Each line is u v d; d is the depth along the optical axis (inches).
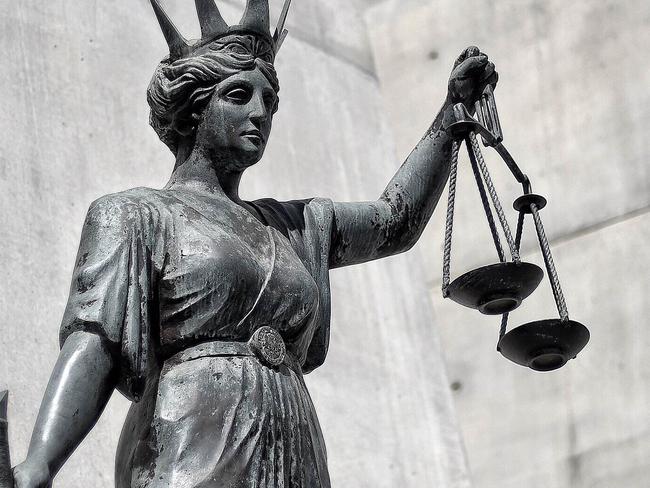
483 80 171.2
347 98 291.6
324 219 163.3
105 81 241.1
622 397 262.8
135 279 143.7
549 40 288.8
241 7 267.9
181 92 153.8
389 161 292.5
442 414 272.1
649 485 255.4
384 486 254.8
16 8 234.7
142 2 254.8
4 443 129.7
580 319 269.0
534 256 275.9
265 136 156.1
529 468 265.6
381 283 277.9
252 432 140.5
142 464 139.5
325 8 299.4
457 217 285.4
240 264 145.8
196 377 141.8
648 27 281.9
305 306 148.9
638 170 273.9
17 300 213.2
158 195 150.9
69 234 223.9
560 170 279.1
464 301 159.2
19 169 222.5
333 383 258.1
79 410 137.4
